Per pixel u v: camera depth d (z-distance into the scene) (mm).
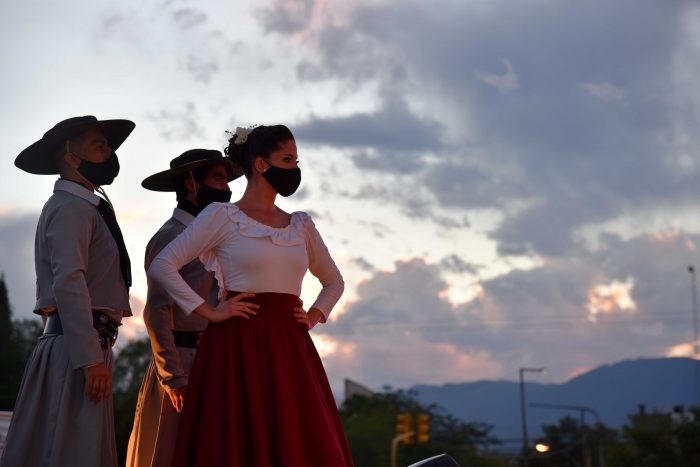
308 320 4961
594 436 85312
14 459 4844
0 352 45094
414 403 90062
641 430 57719
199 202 6012
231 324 4766
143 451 5832
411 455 76875
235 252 4824
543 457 90000
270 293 4820
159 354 5598
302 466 4570
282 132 4961
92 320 4910
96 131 5156
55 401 4867
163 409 5648
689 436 55875
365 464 67688
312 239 5102
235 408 4633
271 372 4691
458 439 91125
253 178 4996
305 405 4688
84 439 4832
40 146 5180
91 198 5121
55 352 4934
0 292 47062
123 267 5250
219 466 4574
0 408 42688
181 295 4727
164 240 5883
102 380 4855
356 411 81562
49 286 5000
